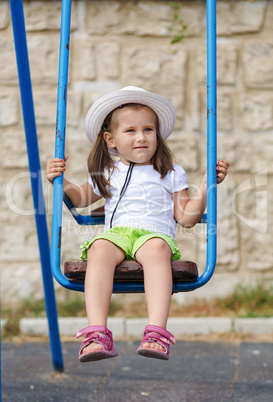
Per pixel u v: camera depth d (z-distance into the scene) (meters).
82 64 8.94
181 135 8.88
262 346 7.50
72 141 8.90
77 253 8.62
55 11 8.90
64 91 4.34
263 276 8.84
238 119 8.91
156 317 3.88
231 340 7.81
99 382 6.24
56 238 4.14
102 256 4.07
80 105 8.91
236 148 8.87
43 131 8.90
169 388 6.02
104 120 4.60
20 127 8.97
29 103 5.33
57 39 8.91
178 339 7.89
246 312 8.41
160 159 4.61
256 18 8.88
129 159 4.51
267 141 8.87
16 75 8.93
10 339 7.95
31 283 8.89
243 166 8.86
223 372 6.50
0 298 8.88
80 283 4.18
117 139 4.49
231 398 5.68
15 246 8.92
